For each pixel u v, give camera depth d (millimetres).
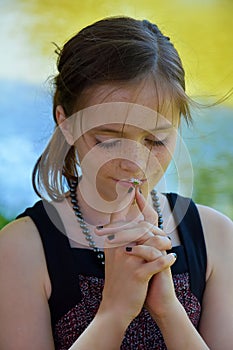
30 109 4719
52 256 1624
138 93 1521
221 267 1740
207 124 4340
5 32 5195
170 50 1619
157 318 1535
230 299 1722
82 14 5152
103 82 1529
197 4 5199
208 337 1691
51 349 1586
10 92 4848
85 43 1592
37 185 1760
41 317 1591
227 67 4797
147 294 1529
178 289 1678
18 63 5047
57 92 1697
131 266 1487
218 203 4098
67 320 1608
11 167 4375
